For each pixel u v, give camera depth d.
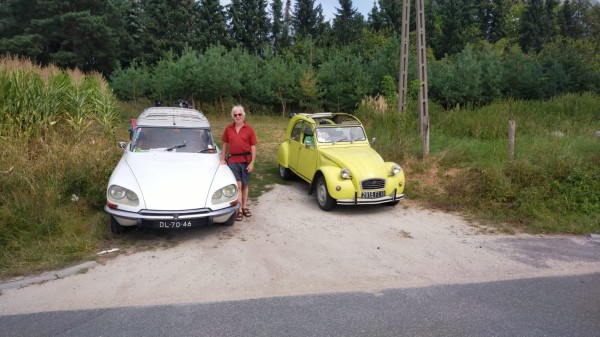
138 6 44.66
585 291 5.09
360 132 9.60
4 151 7.79
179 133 7.84
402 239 6.91
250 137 7.62
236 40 43.84
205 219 6.36
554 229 7.44
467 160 10.90
